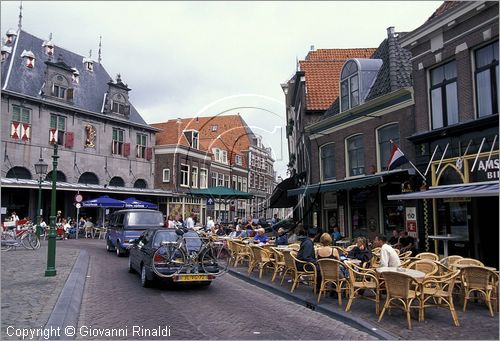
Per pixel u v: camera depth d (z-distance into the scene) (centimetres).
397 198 1164
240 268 1333
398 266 753
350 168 1672
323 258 800
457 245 1159
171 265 930
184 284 1045
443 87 1218
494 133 1036
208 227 2100
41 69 2969
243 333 620
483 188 982
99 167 3183
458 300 820
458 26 1149
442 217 1207
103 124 3253
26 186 2486
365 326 640
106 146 3262
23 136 2645
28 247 1859
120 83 3444
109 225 1877
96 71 3547
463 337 583
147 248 1000
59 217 2728
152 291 938
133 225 1616
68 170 2928
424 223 1257
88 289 944
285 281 1061
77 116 3041
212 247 979
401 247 1215
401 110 1391
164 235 1010
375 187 1510
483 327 631
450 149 1170
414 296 659
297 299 857
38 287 884
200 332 620
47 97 2831
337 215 1750
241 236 1772
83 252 1681
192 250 962
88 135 3106
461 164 1119
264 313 750
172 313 732
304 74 2170
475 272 711
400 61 1541
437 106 1241
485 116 1038
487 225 1112
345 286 870
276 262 1073
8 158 2558
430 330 619
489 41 1070
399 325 645
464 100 1127
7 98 2586
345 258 905
